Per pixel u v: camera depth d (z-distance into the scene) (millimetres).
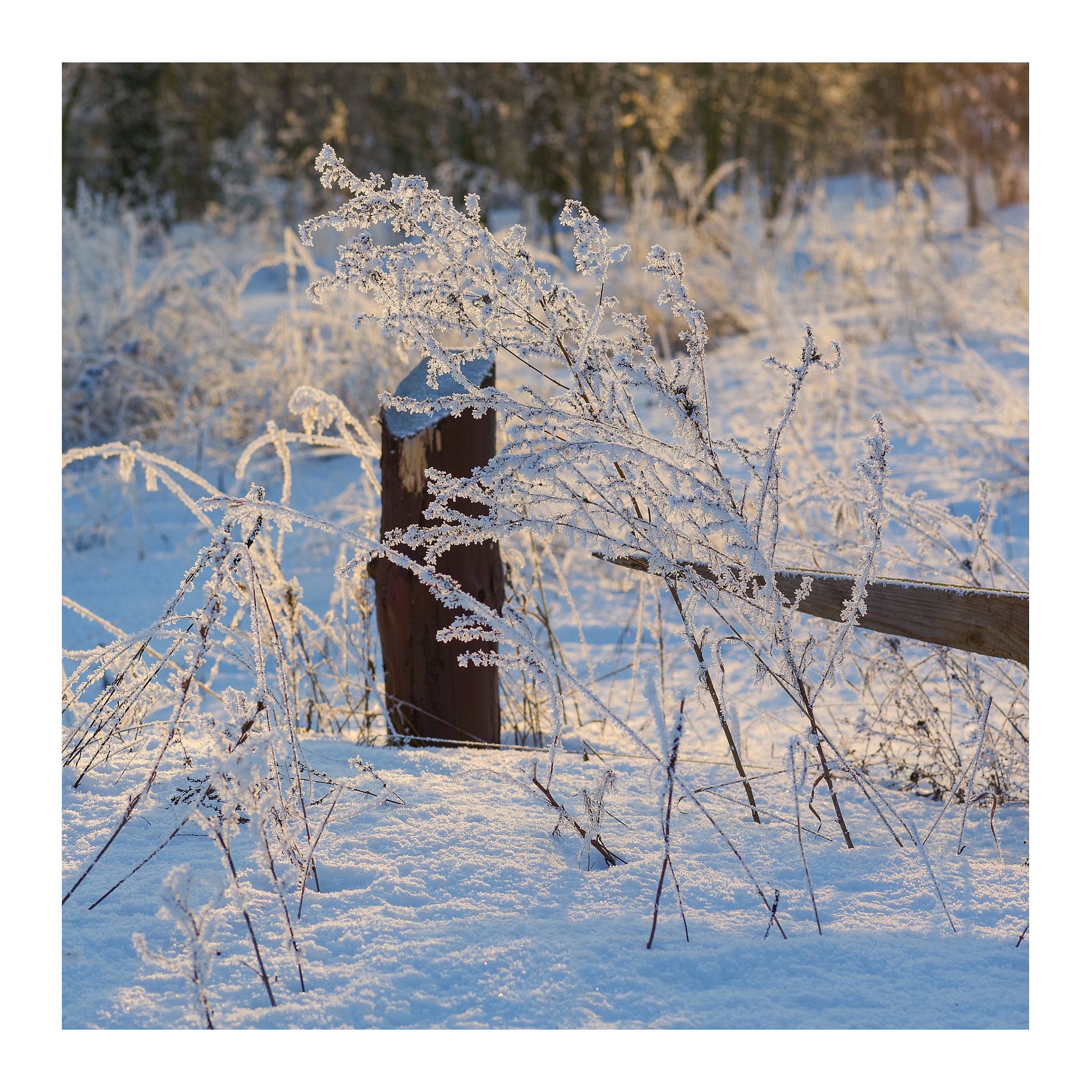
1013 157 17531
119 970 1566
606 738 3051
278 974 1547
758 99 23766
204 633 1824
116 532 6648
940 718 2512
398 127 27703
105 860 1916
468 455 2660
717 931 1683
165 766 2348
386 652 2783
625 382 2066
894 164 21656
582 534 1949
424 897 1787
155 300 8516
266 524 1983
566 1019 1442
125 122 24828
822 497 2750
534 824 2102
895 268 11680
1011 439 6398
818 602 2039
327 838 2008
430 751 2568
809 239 13344
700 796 2309
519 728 3096
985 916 1745
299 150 25984
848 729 3010
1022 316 9297
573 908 1758
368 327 7535
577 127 22875
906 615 1965
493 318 2062
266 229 17594
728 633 2080
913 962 1595
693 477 1934
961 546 4707
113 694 2305
